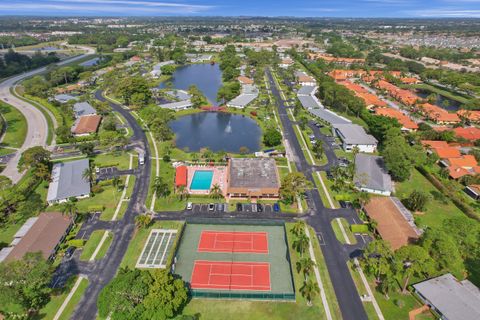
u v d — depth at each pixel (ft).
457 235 326.44
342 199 440.45
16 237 361.71
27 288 264.31
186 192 450.30
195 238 372.79
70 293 298.56
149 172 514.27
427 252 298.97
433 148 574.97
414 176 514.27
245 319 275.80
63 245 352.08
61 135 617.21
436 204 440.45
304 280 314.76
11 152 582.76
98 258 339.77
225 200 441.68
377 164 516.73
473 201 446.19
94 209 415.23
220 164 545.03
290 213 414.41
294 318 277.03
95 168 522.88
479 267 329.11
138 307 250.16
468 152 584.40
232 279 317.63
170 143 625.41
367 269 325.21
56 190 449.06
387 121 639.35
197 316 277.23
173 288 268.00
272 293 296.51
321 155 571.28
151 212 415.64
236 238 373.20
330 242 364.99
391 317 277.03
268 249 357.61
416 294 294.46
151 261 336.49
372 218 391.24
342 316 278.67
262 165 510.17
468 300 277.85
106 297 254.27
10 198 423.23
